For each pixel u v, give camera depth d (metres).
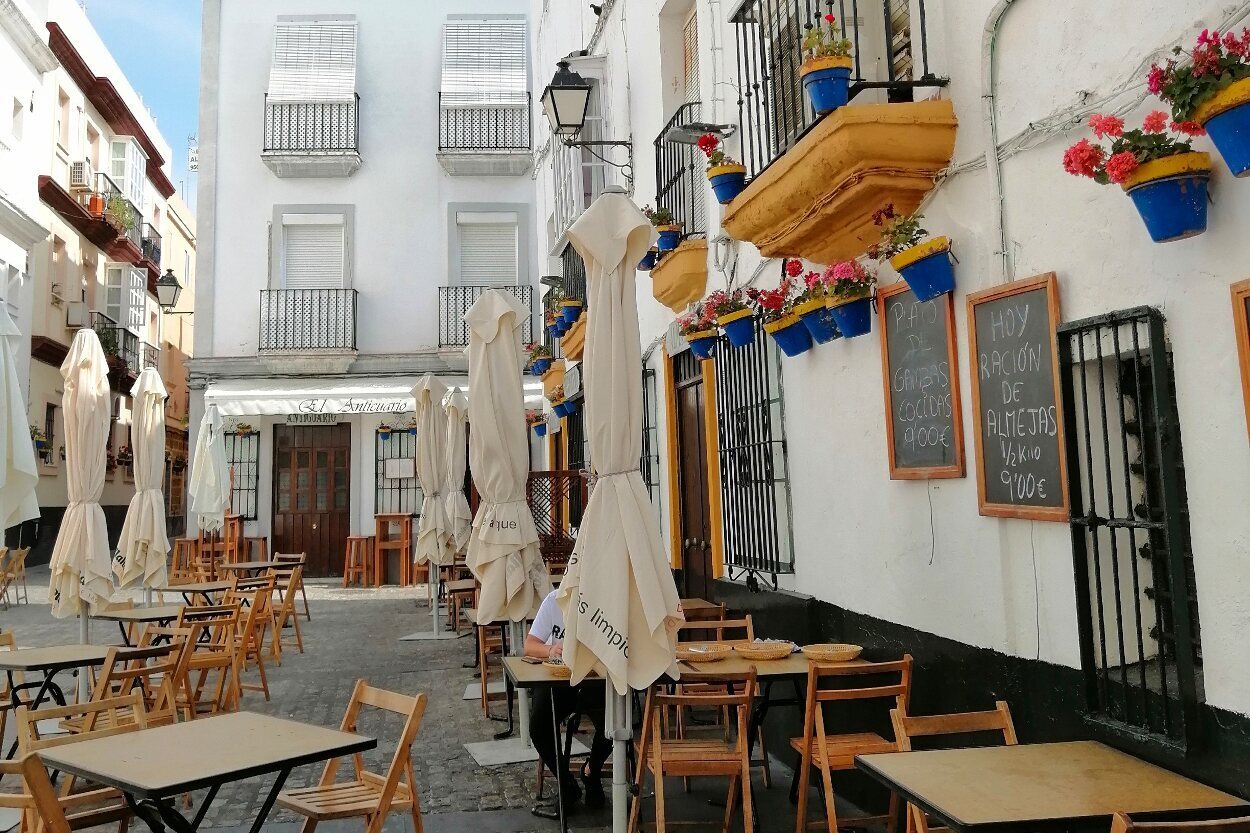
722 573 7.42
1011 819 2.62
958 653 4.32
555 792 5.77
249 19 20.08
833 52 4.33
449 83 20.03
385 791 4.09
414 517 19.20
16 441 7.17
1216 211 2.92
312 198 19.81
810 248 5.29
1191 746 3.01
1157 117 2.90
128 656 5.43
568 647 4.20
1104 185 3.41
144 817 3.63
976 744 4.14
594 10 10.98
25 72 19.36
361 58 20.25
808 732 4.46
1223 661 2.93
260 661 8.70
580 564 4.20
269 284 19.45
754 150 6.45
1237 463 2.88
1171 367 3.13
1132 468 3.57
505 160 19.92
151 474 9.63
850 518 5.37
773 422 6.45
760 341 6.56
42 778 3.31
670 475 8.56
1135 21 3.27
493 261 20.19
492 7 20.64
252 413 18.34
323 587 18.14
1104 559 3.57
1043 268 3.74
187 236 35.59
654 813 5.36
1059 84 3.65
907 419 4.71
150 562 9.40
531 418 16.28
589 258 4.50
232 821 5.33
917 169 4.34
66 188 22.56
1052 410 3.67
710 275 7.57
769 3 5.89
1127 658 3.55
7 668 5.82
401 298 19.77
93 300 24.84
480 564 6.87
